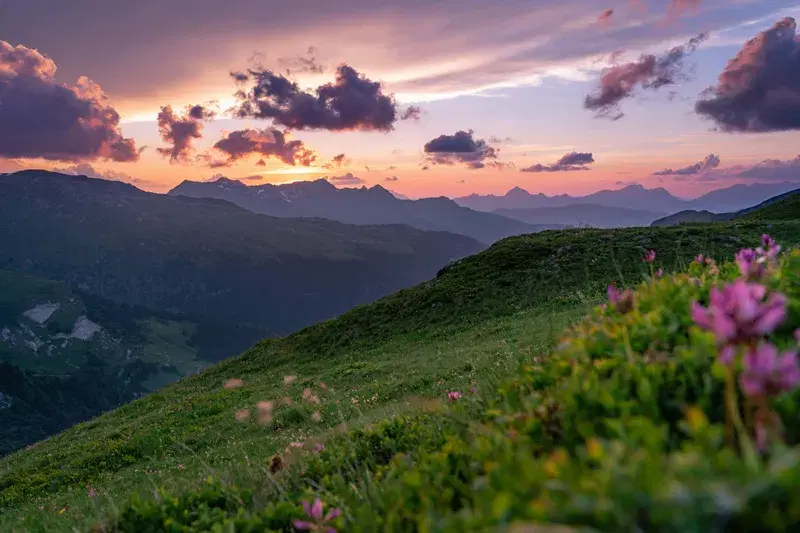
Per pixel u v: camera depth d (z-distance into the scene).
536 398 2.46
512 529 1.02
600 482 1.06
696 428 1.22
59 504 17.12
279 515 3.71
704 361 1.96
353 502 3.36
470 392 5.56
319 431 12.55
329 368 32.88
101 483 20.47
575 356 2.65
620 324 2.81
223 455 17.28
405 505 2.33
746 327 1.48
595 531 0.94
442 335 32.44
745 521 1.04
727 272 3.41
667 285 3.12
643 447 1.29
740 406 1.70
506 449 1.93
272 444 16.00
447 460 2.72
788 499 1.01
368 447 5.92
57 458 26.22
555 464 1.28
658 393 1.95
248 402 28.34
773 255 3.08
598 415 1.98
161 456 22.75
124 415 34.62
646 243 34.81
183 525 4.22
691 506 0.88
